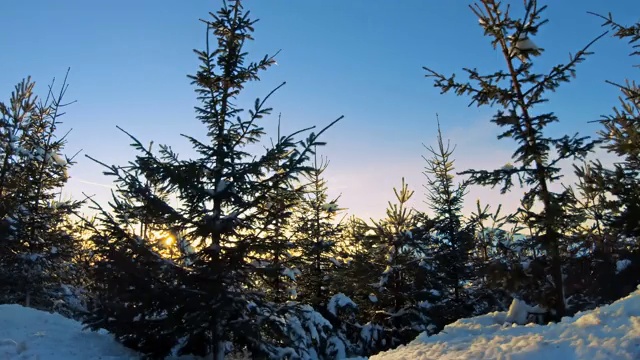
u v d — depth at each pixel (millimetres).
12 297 17188
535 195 11617
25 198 17328
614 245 14125
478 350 8266
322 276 18219
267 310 11578
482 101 12695
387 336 16078
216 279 10289
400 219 16844
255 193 11398
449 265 18328
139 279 10023
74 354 10016
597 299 15992
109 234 10453
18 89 18250
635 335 6602
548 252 11727
